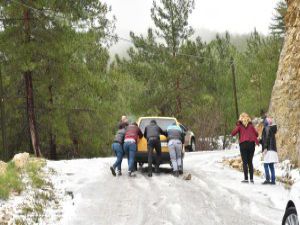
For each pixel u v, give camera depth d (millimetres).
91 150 33625
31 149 31766
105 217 9219
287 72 17375
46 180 12945
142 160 15461
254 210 9797
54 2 28828
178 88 42000
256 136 13531
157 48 42875
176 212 9586
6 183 10797
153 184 13039
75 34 29031
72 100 30922
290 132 15961
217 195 11414
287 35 18188
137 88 42219
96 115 31688
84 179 13852
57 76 29453
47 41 28547
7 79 29797
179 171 15234
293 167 15094
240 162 17672
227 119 41094
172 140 14820
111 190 12070
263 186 12812
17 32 28500
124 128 15211
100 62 32688
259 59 40188
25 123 31641
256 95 40219
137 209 9883
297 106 16047
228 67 46312
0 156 31031
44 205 9969
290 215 6332
